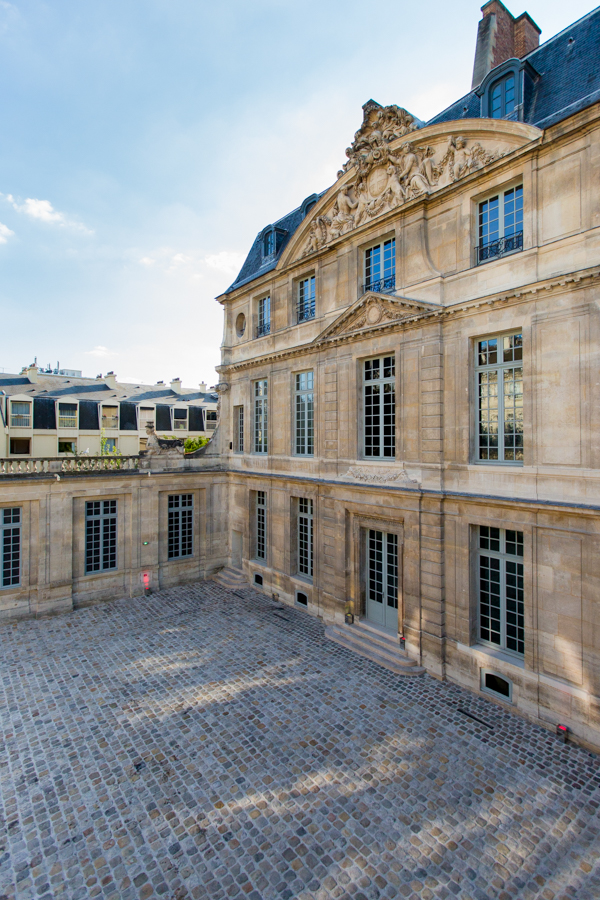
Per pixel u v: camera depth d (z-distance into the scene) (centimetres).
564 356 933
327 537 1507
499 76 1130
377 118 1334
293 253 1677
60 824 736
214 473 2050
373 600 1398
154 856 679
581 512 896
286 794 793
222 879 643
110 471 1777
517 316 1007
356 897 614
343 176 1435
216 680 1166
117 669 1227
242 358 2014
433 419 1162
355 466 1399
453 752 892
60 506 1652
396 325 1241
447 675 1160
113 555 1802
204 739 939
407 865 660
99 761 878
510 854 675
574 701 918
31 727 982
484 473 1070
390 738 934
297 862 667
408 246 1248
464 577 1115
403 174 1258
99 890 629
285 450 1720
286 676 1183
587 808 758
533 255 984
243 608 1680
